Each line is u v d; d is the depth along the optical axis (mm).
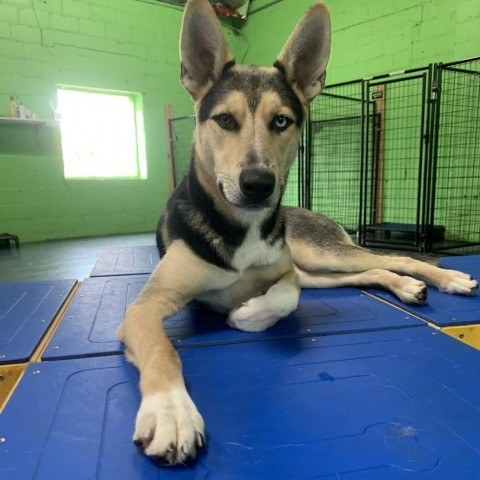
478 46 4602
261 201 1328
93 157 6426
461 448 851
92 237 6117
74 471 791
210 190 1472
